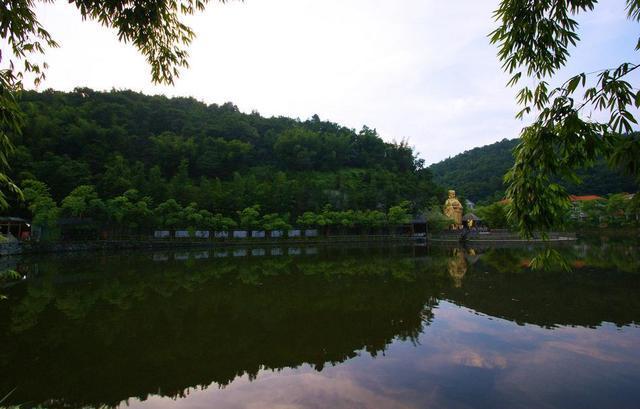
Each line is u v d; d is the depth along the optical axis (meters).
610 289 16.95
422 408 6.91
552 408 6.80
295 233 62.34
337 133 126.44
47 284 20.20
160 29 5.93
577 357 9.12
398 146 117.88
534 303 14.68
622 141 3.30
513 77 4.72
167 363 9.44
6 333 11.78
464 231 56.41
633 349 9.56
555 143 3.78
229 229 57.78
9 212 43.34
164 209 50.38
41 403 7.51
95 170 63.38
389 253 39.75
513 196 4.27
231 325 12.54
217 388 8.05
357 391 7.69
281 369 8.99
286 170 98.88
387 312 13.92
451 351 9.80
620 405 6.84
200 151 85.06
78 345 10.74
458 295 16.55
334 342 10.79
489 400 7.14
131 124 86.56
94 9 5.38
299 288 18.80
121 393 7.90
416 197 78.19
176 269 26.47
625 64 3.23
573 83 3.52
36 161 54.19
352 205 71.25
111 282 20.80
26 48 5.00
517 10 4.48
